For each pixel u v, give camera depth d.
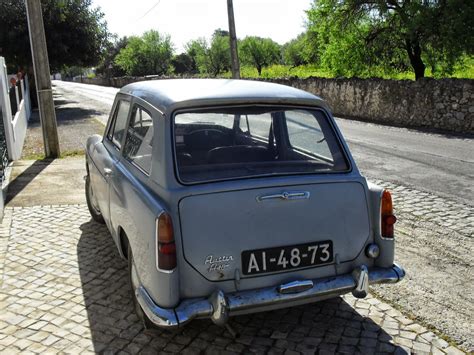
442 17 15.66
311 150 3.29
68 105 26.80
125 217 3.43
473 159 9.56
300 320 3.60
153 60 69.75
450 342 3.30
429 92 15.18
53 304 3.83
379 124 16.38
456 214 6.08
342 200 3.15
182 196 2.81
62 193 7.29
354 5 18.47
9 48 25.31
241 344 3.28
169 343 3.29
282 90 3.55
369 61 19.66
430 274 4.42
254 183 2.94
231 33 17.91
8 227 5.69
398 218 5.96
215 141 3.16
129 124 3.94
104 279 4.29
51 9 25.53
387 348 3.21
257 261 2.94
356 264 3.23
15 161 9.91
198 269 2.84
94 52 28.19
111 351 3.19
